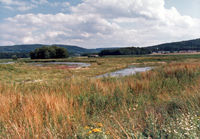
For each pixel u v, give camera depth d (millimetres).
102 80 11938
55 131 3254
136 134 2678
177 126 2844
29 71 28312
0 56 191875
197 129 2705
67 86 9023
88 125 3715
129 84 8555
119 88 7312
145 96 6297
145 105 5043
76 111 4535
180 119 3141
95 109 4934
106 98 5719
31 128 3346
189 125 2752
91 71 29375
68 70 31516
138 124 3275
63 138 3098
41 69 34062
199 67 13875
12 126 3426
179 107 4305
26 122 3592
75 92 6938
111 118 4145
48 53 119750
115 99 5742
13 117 4016
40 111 4316
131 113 4309
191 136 2463
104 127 3338
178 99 4785
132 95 6363
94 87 8062
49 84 11148
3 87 9250
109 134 2789
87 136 2676
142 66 39781
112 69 32312
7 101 5188
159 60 60875
